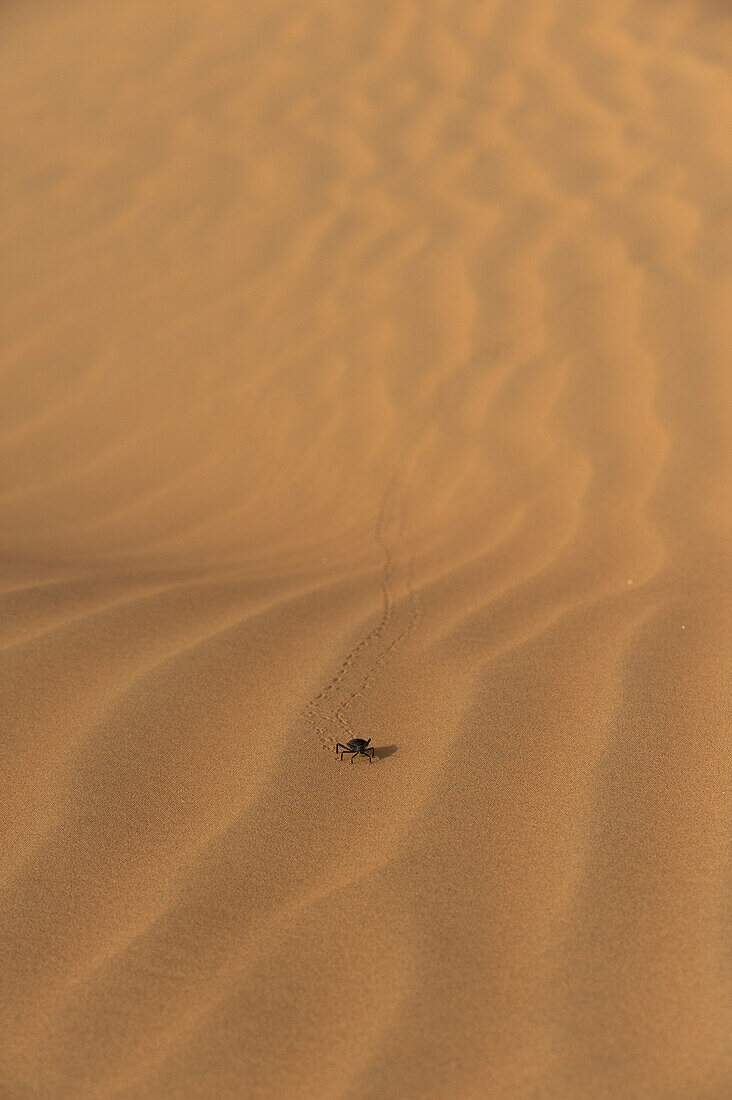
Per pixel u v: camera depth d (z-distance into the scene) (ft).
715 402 14.67
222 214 21.20
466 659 9.23
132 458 16.74
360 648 9.55
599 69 23.17
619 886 6.20
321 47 25.08
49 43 27.91
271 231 20.47
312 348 17.71
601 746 7.69
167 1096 4.99
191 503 15.30
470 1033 5.23
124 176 22.72
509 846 6.65
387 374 16.67
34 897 6.40
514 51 24.02
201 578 11.92
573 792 7.16
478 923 5.99
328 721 8.27
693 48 23.68
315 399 16.69
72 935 6.08
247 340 18.33
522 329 16.93
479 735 7.95
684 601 10.16
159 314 19.39
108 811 7.22
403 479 14.56
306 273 19.30
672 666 8.81
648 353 15.90
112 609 10.55
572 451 14.23
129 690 8.80
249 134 22.97
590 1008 5.32
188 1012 5.49
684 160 20.29
